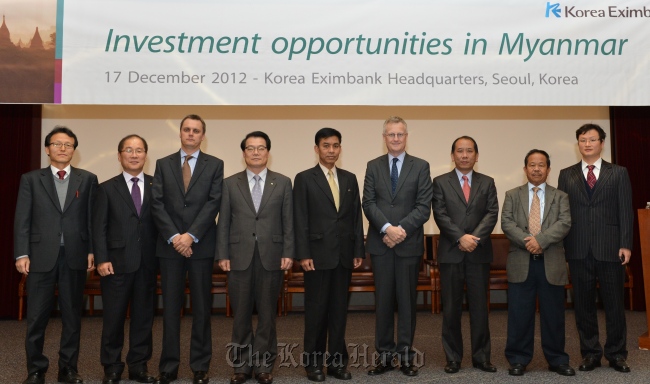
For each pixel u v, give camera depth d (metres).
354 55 4.22
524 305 3.78
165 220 3.49
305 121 7.07
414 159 3.82
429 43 4.23
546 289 3.77
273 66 4.20
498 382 3.51
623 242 3.78
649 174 6.76
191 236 3.47
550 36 4.25
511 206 3.95
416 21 4.24
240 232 3.61
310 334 3.68
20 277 6.45
